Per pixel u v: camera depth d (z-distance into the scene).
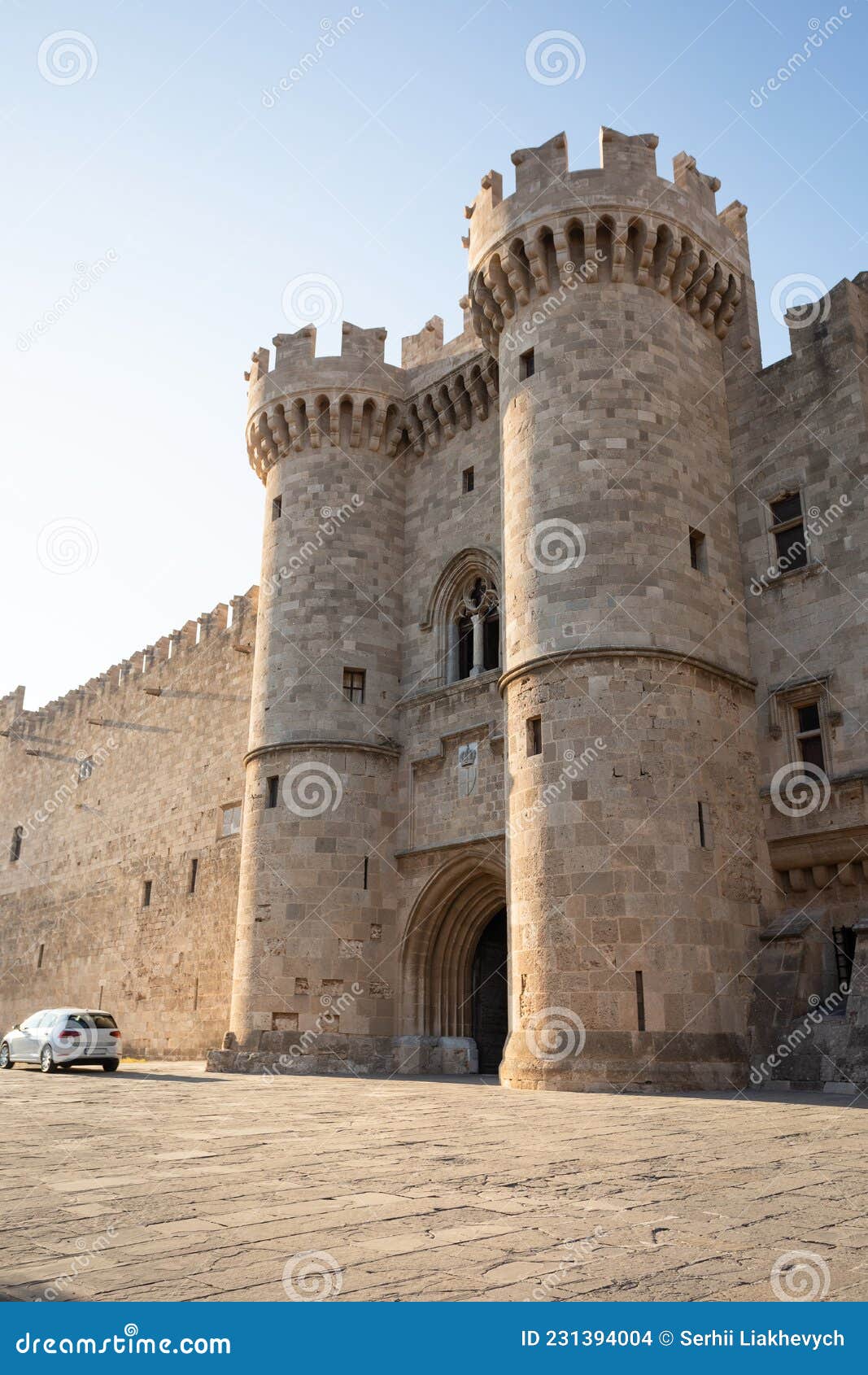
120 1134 11.89
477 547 30.28
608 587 22.80
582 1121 13.30
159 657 48.06
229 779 40.69
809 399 25.14
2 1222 6.99
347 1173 8.98
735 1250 6.26
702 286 26.23
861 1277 5.73
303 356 33.88
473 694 28.89
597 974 20.31
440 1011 28.47
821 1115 14.05
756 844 23.06
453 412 32.22
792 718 23.91
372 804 29.95
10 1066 29.25
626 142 25.75
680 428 24.81
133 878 45.91
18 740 62.38
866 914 21.66
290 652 31.34
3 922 57.97
